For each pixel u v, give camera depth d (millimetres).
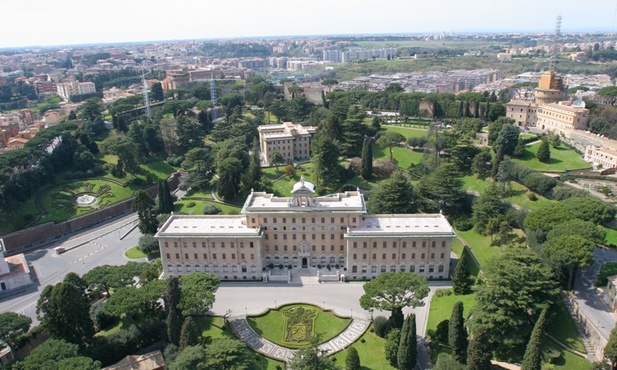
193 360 102688
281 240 164250
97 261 182375
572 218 149125
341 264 166125
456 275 142875
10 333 119500
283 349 125188
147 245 180875
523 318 113000
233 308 143875
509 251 128250
